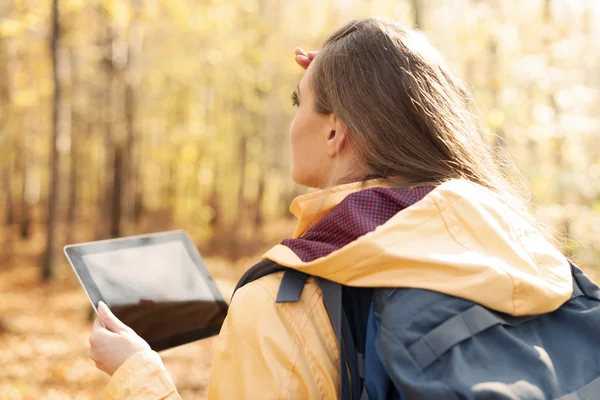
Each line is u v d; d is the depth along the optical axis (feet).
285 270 3.32
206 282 4.98
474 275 2.97
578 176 17.56
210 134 51.85
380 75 3.64
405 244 3.03
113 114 42.86
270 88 51.88
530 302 3.05
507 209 3.59
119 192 42.65
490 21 23.39
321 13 44.91
